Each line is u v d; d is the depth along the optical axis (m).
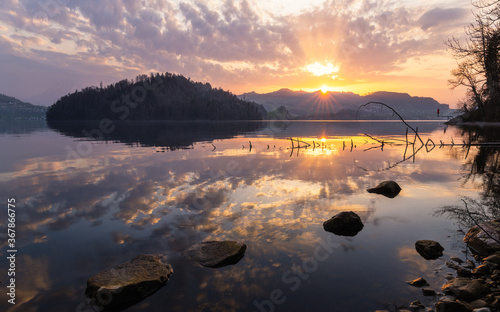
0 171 13.35
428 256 4.95
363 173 12.61
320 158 17.92
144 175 12.30
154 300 3.89
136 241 5.71
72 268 4.70
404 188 9.70
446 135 35.88
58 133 50.94
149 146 26.72
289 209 7.58
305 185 10.32
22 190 9.73
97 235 6.00
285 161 16.58
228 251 5.05
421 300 3.77
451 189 9.43
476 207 7.35
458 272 4.40
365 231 6.06
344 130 62.72
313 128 77.00
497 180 10.68
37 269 4.66
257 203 8.12
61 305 3.76
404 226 6.31
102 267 4.74
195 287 4.16
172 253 5.20
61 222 6.75
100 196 8.95
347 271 4.49
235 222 6.66
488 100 49.06
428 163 15.16
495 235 5.16
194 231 6.18
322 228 6.27
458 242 5.48
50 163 15.78
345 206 7.80
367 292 3.95
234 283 4.23
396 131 54.47
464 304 3.56
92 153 20.66
